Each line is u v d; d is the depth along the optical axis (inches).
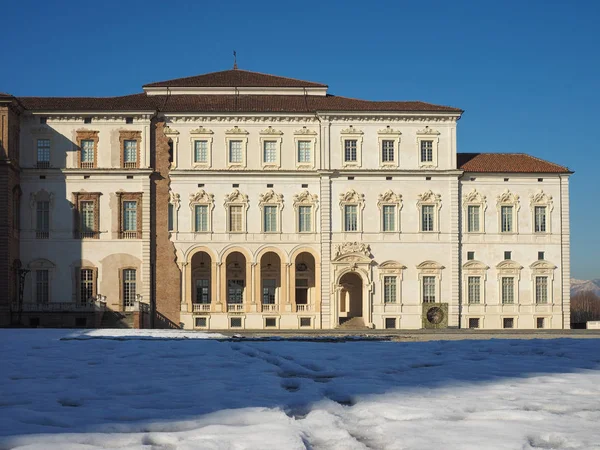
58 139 3801.7
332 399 864.9
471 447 611.5
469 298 3880.4
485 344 1669.5
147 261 3752.5
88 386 974.4
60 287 3745.1
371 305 3816.4
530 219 3922.2
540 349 1499.8
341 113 3843.5
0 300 3560.5
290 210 3841.0
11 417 748.0
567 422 706.8
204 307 3796.8
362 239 3838.6
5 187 3567.9
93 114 3786.9
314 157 3878.0
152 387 957.2
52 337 2114.9
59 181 3779.5
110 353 1486.2
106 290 3752.5
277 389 917.8
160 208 3806.6
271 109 3865.7
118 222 3772.1
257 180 3841.0
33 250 3750.0
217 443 626.2
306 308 3828.7
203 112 3831.2
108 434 665.6
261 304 3811.5
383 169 3846.0
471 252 3887.8
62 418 739.4
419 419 729.0
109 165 3804.1
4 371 1152.2
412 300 3836.1
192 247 3804.1
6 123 3567.9
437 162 3880.4
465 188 3907.5
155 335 2279.8
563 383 951.6
